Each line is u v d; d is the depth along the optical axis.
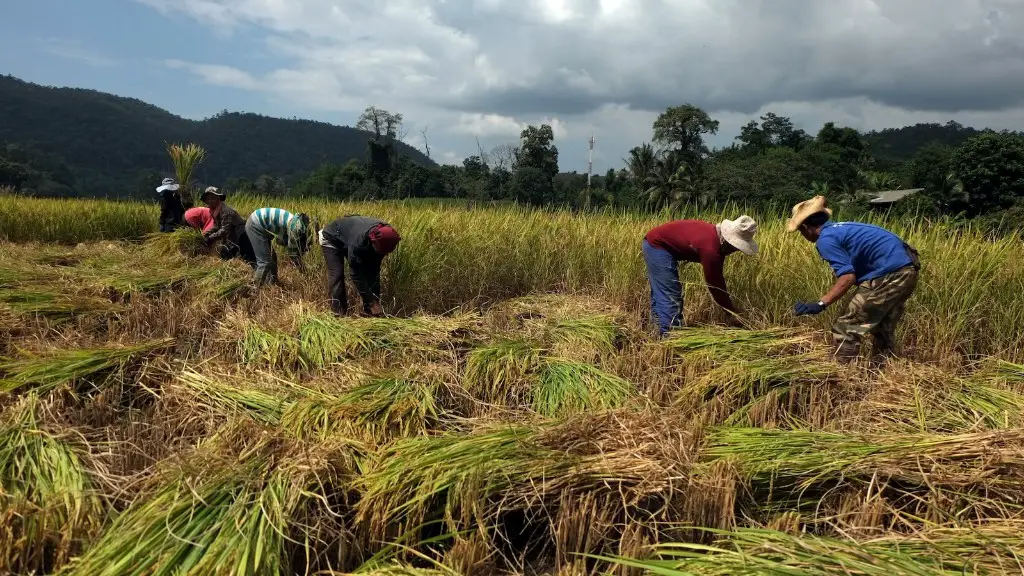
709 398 3.96
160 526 2.26
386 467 2.72
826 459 2.77
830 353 4.51
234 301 6.07
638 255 6.29
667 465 2.69
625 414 3.17
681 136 58.75
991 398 3.64
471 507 2.54
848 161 70.38
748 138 87.25
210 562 2.13
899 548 2.15
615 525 2.58
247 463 2.68
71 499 2.54
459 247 6.73
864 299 4.26
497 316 5.72
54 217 11.16
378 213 8.60
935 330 4.85
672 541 2.51
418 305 6.24
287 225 6.23
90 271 6.58
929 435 2.95
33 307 4.89
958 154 38.41
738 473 2.71
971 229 5.61
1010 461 2.62
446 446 2.88
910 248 4.25
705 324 5.39
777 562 2.06
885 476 2.71
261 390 3.73
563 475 2.65
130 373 3.96
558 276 6.92
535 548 2.68
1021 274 4.96
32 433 2.94
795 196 39.16
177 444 3.29
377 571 2.21
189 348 4.47
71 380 3.64
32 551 2.31
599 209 8.29
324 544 2.44
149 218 12.16
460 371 4.33
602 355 4.55
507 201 9.62
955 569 2.05
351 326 4.84
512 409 3.85
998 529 2.28
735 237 4.61
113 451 3.01
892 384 3.85
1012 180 35.75
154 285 6.13
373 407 3.41
